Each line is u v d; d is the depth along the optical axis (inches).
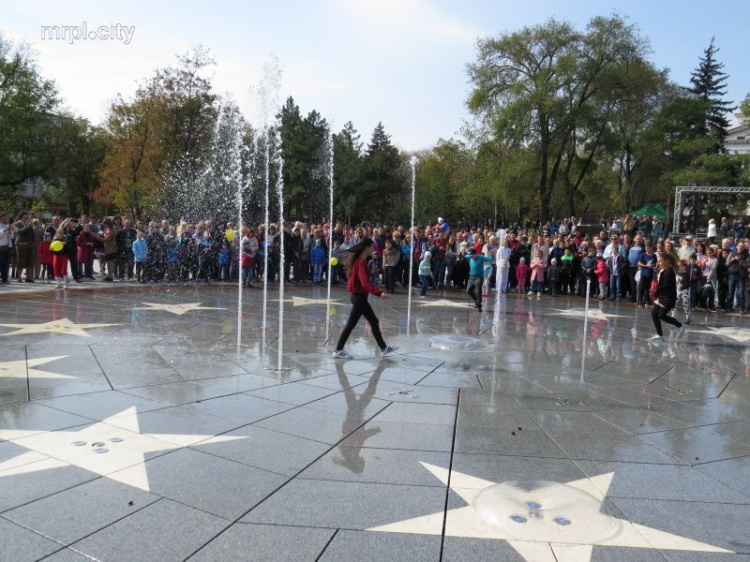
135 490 157.4
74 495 153.3
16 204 1739.7
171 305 528.4
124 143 1299.2
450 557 129.7
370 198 2327.8
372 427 216.4
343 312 522.9
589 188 1974.7
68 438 193.3
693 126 1941.4
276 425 214.2
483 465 183.8
